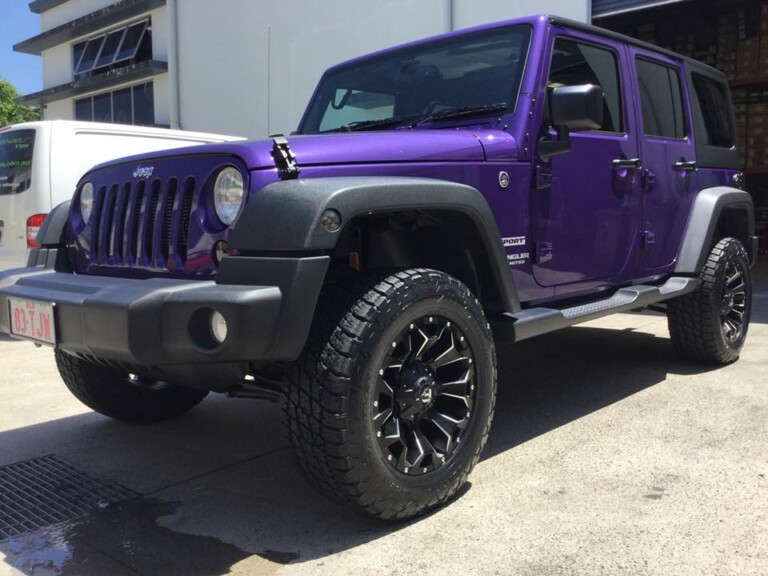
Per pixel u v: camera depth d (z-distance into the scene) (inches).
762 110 436.1
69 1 742.5
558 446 126.3
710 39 429.4
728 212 190.7
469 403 102.9
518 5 323.9
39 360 217.9
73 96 761.0
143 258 104.0
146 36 663.1
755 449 121.0
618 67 147.9
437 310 97.0
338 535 95.5
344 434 86.4
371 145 99.8
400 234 113.9
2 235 261.0
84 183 120.7
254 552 92.0
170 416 150.5
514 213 117.3
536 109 121.3
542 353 202.4
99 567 89.4
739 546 88.2
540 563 85.7
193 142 301.6
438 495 98.0
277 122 450.3
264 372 104.3
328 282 97.5
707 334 170.7
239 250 88.0
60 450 133.7
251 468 122.6
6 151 259.3
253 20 464.1
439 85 135.0
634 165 146.7
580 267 134.6
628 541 90.4
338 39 408.8
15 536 98.7
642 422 137.8
